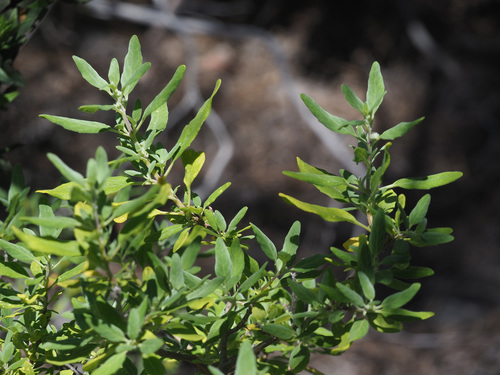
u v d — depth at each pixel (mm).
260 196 8391
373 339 6652
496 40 10523
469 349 6633
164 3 7699
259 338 790
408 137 9383
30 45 7625
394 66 10320
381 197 796
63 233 1397
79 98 7547
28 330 785
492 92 10016
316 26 10430
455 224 8398
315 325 727
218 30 8094
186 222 826
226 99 9375
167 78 8828
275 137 8977
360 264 677
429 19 10766
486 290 7484
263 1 10641
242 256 726
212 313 797
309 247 7598
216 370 548
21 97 7277
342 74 10078
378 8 10539
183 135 766
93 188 553
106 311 610
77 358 667
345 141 7535
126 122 769
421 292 7609
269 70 9648
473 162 9164
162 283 620
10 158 4953
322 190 802
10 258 863
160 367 610
